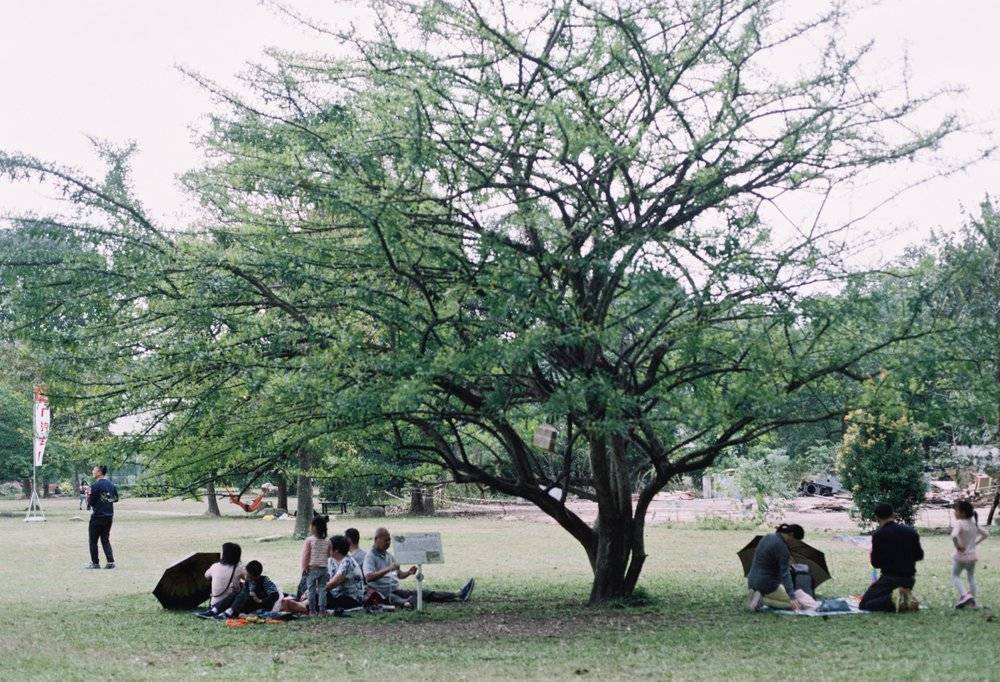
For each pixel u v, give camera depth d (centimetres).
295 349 1195
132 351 1210
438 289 1214
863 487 2855
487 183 1145
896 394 1202
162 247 1157
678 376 1288
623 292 1220
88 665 991
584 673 909
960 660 932
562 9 1114
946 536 2795
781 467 3312
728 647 1056
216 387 1223
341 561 1427
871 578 1538
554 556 2344
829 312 1144
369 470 1520
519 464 1417
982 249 1307
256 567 1395
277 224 1205
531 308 1106
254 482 1409
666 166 1205
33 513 4562
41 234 1112
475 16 1132
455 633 1211
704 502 4984
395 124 1088
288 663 999
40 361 1180
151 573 2022
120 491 1377
